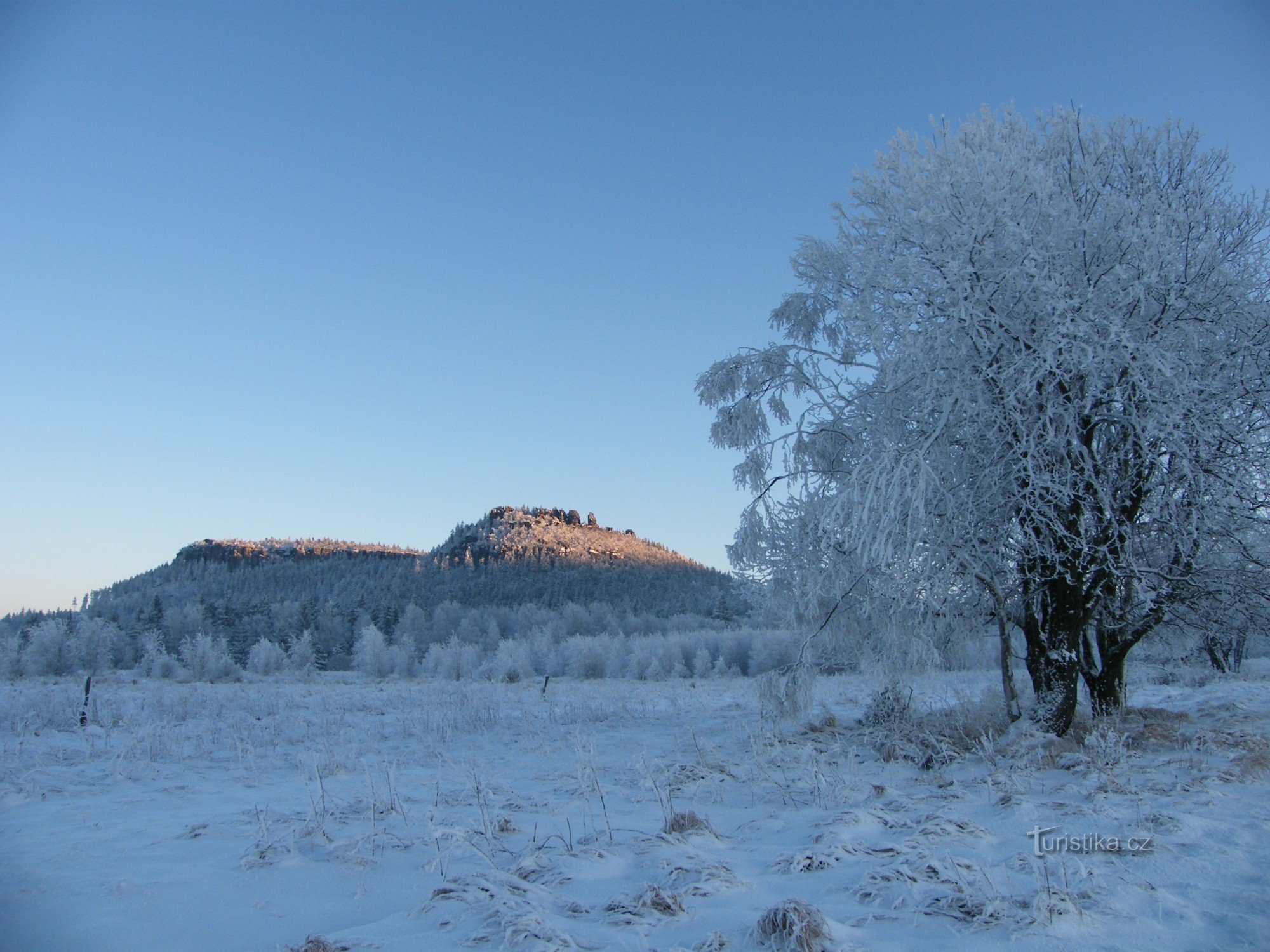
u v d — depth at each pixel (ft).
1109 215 30.60
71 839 18.98
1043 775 24.62
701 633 194.08
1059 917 11.40
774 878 14.62
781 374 40.22
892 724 33.40
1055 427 30.58
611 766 29.99
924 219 30.19
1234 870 14.01
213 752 34.37
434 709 48.80
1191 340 28.89
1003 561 33.88
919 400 31.35
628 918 11.98
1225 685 58.80
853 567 32.40
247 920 12.96
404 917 12.58
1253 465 29.12
